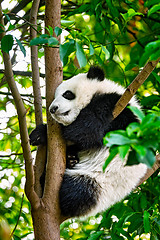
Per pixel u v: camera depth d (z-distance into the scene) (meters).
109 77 6.51
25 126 3.44
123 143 2.19
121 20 6.19
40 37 3.48
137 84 3.68
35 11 4.68
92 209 4.54
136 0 6.29
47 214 3.88
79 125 4.53
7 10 6.74
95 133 4.55
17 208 7.04
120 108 3.93
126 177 4.65
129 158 2.37
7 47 3.43
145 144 2.19
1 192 7.27
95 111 4.66
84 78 4.96
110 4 5.50
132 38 7.17
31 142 4.46
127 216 4.41
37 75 4.55
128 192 4.70
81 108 4.70
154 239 4.51
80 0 7.20
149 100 5.30
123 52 7.48
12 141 7.37
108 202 4.67
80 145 4.61
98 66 5.07
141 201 5.00
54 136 4.10
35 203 3.82
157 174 5.77
